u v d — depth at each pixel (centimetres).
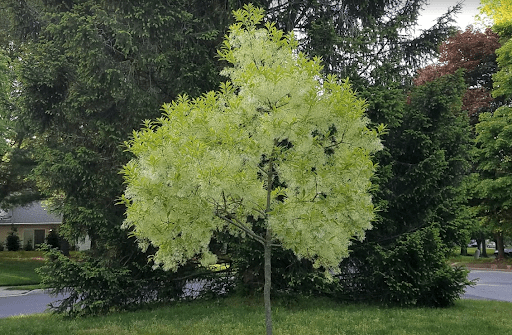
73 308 944
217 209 435
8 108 1469
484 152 1947
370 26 1120
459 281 978
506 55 1891
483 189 1934
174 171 374
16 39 1394
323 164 424
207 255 484
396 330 716
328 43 1008
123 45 945
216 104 442
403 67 1207
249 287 1023
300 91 403
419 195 1000
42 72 1040
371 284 1015
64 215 991
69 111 1007
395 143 1055
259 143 405
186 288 1064
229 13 1012
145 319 852
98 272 896
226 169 388
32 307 1255
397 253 931
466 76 2578
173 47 1031
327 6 1096
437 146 1016
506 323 793
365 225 436
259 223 860
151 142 386
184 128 415
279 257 912
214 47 1064
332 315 849
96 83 938
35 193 1897
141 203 404
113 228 924
